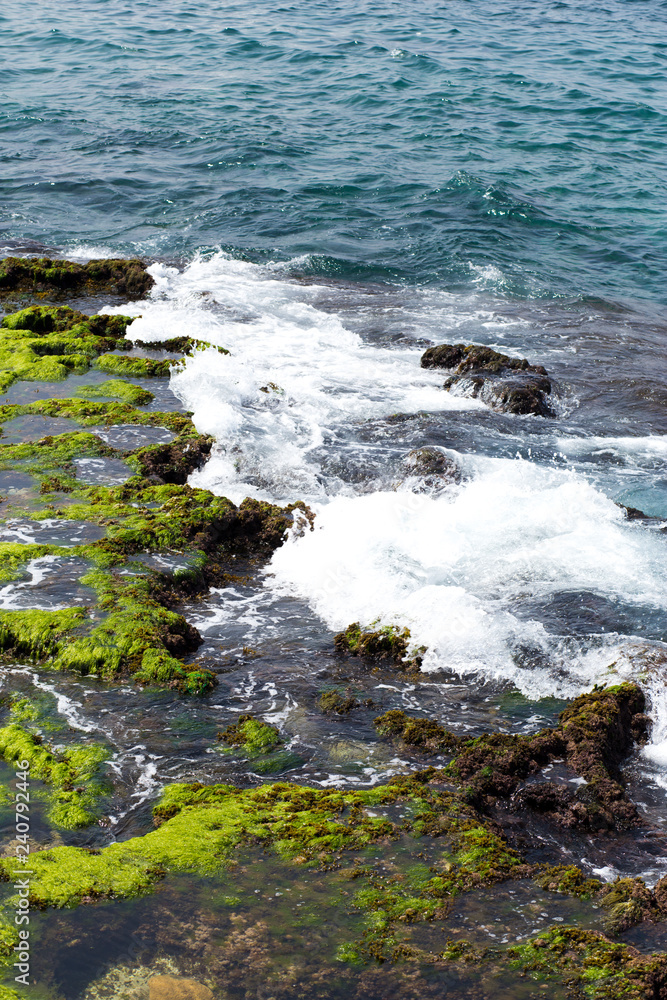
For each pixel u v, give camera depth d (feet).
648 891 20.93
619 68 124.98
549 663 29.35
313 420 46.70
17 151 90.12
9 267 64.28
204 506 37.52
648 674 28.09
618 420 48.19
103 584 31.94
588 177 87.97
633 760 26.07
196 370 50.44
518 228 76.28
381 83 114.32
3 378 49.39
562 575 34.04
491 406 49.21
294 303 62.23
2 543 34.09
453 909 20.17
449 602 31.53
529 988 18.42
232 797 23.26
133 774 24.14
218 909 19.88
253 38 133.28
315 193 81.92
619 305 63.82
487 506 38.19
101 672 28.22
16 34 132.57
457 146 94.22
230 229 75.05
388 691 28.45
